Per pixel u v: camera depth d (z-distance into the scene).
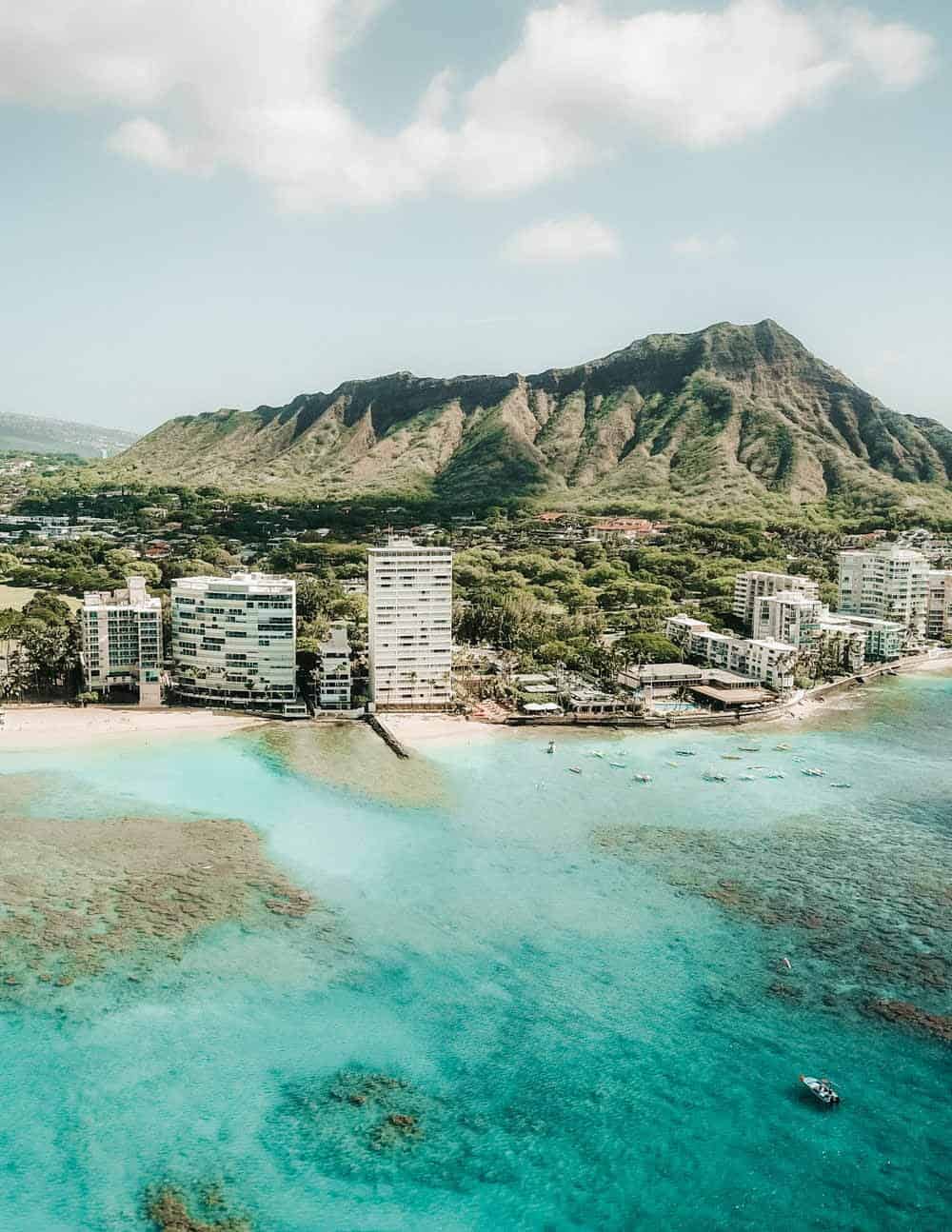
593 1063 141.75
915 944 173.88
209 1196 117.19
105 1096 132.88
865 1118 131.62
